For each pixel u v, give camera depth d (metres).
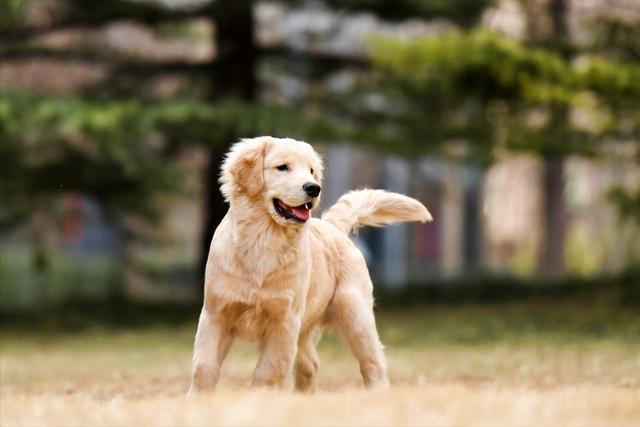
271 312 6.71
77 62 20.98
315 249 7.32
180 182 22.08
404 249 36.16
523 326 17.28
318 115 20.48
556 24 21.17
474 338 16.30
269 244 6.66
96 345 17.08
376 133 19.64
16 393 8.82
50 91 19.53
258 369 6.76
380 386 7.39
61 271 24.80
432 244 38.06
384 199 8.24
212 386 6.64
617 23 18.89
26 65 25.41
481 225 35.41
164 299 23.02
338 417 5.16
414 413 5.29
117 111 17.67
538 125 19.70
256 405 5.42
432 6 19.28
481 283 22.72
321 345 15.78
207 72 20.28
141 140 20.53
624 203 20.34
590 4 24.31
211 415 5.18
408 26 21.80
